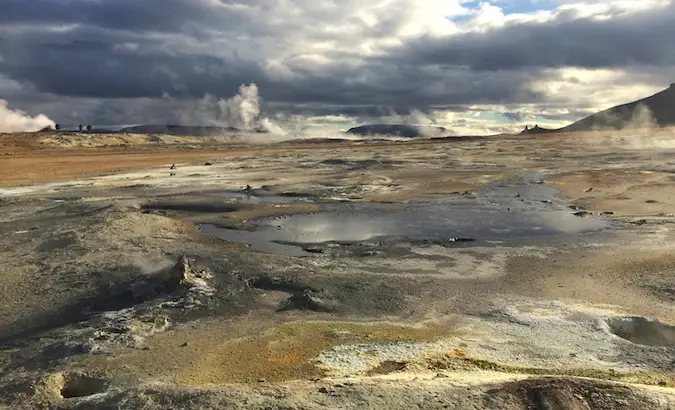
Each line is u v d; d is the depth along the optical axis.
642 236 13.96
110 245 13.12
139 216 16.48
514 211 18.56
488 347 7.34
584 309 8.79
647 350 7.24
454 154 43.19
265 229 15.95
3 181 27.52
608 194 21.17
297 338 7.76
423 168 32.84
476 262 11.90
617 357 7.04
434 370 6.57
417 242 13.96
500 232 15.19
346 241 14.23
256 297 9.69
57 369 6.86
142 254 12.40
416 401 5.52
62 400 5.98
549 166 32.69
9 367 7.00
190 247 13.16
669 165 30.16
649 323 8.28
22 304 9.43
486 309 8.92
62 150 59.12
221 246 13.55
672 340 7.84
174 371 6.75
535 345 7.41
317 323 8.41
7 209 18.75
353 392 5.72
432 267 11.53
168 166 36.56
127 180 28.09
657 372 6.59
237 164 37.62
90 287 10.23
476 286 10.16
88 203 19.59
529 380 5.87
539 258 12.09
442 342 7.52
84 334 8.01
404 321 8.48
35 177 29.36
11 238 14.10
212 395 5.74
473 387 5.79
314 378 6.36
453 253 12.73
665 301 9.07
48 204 19.70
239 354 7.24
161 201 20.91
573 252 12.55
